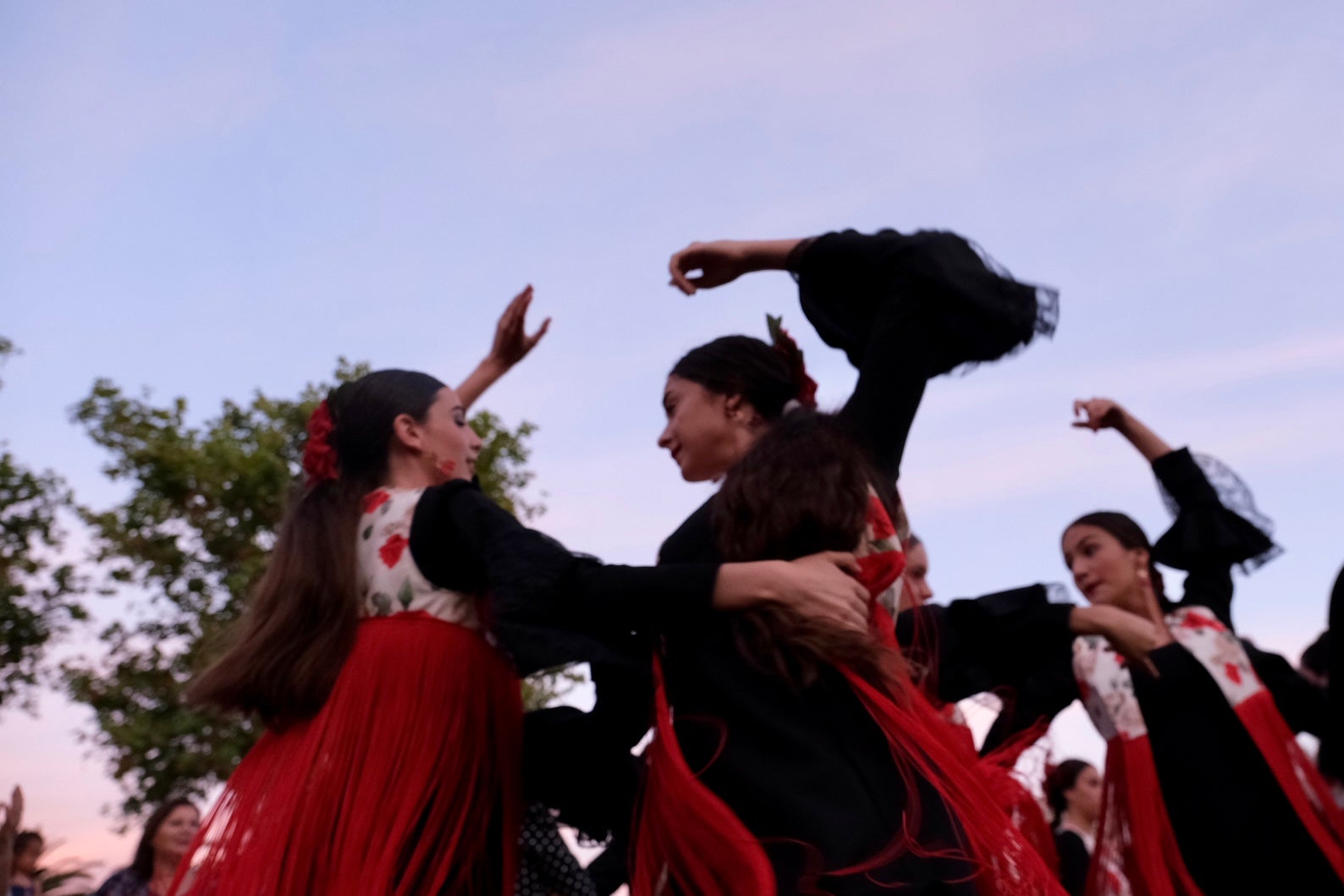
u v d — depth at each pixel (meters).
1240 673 3.55
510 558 2.23
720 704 2.07
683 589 2.09
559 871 2.60
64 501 12.99
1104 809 3.61
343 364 13.60
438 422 2.71
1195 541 3.74
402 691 2.44
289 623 2.49
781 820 1.93
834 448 2.20
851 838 1.87
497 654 2.53
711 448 2.46
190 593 12.78
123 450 12.91
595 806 2.52
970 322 2.33
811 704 2.03
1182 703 3.52
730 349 2.49
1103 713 3.62
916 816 1.94
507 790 2.47
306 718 2.47
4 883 4.94
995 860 2.00
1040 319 2.39
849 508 2.16
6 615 12.35
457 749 2.42
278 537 2.63
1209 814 3.41
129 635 12.71
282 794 2.36
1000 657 3.03
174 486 12.79
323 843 2.32
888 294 2.40
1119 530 3.79
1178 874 3.39
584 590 2.16
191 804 4.65
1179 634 3.64
